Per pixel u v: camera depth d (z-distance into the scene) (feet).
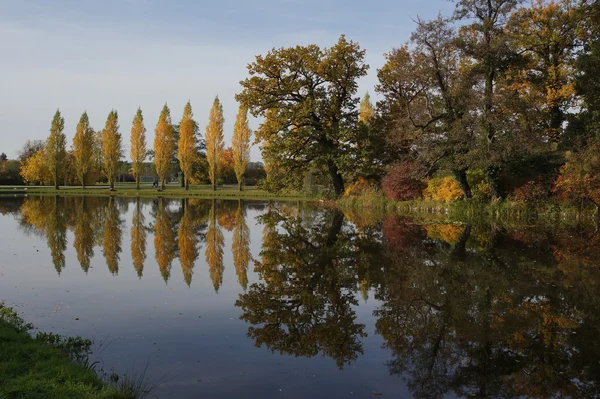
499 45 67.15
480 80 70.18
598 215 61.87
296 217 78.64
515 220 67.10
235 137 181.37
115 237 52.85
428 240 49.32
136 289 28.66
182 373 16.20
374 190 101.50
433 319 23.08
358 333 21.08
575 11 79.46
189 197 147.74
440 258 38.96
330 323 22.47
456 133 68.23
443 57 72.79
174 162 257.96
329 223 68.33
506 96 68.28
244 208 101.55
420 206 87.20
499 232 54.95
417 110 77.66
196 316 23.22
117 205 106.52
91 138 187.42
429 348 19.26
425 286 29.63
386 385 15.72
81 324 21.47
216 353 18.25
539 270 34.06
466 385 15.88
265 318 23.12
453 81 71.61
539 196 70.33
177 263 37.55
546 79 85.61
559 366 17.49
